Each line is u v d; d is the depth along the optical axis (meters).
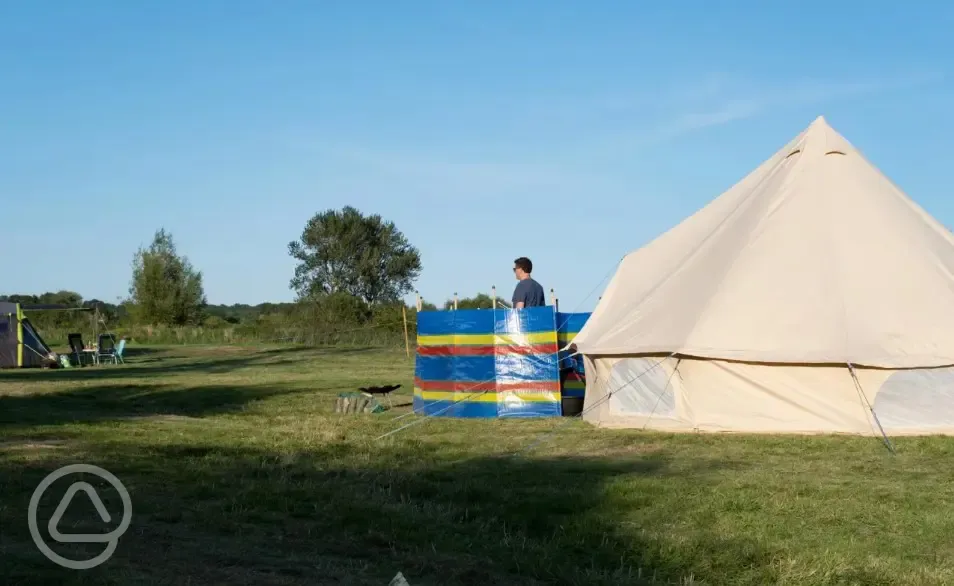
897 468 8.87
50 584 4.72
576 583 5.18
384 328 39.31
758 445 10.30
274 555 5.56
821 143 12.88
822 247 11.90
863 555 5.80
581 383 14.30
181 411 14.52
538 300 14.13
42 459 8.55
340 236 60.41
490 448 10.27
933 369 10.84
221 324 53.81
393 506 6.80
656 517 6.74
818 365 11.06
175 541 5.76
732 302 11.62
